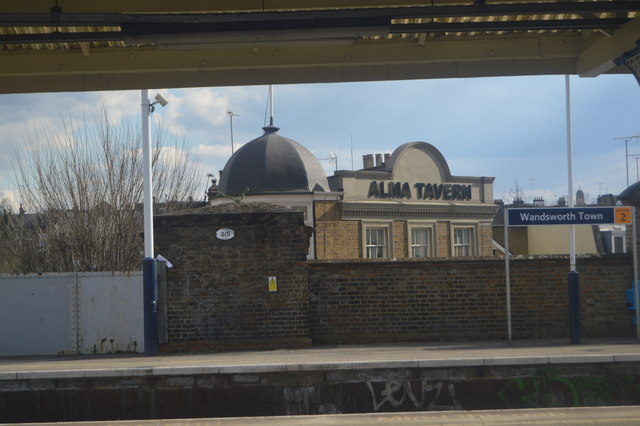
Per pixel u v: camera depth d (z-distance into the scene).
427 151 39.19
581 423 8.59
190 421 8.33
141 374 11.90
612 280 16.28
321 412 11.88
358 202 35.81
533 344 14.93
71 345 16.19
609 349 13.58
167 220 15.85
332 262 16.06
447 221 39.38
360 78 8.56
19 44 8.09
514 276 16.20
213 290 15.76
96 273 16.31
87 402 11.94
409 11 7.02
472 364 11.91
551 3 7.09
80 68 8.35
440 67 8.59
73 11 7.28
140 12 7.29
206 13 7.18
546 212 14.68
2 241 23.25
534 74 8.67
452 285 16.12
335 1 7.32
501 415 8.72
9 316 16.20
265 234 15.82
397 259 16.08
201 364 12.75
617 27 7.89
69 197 23.25
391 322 16.05
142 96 15.60
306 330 15.71
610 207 14.67
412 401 11.90
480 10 7.07
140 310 16.25
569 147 20.00
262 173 35.22
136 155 24.34
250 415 11.89
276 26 7.00
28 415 11.88
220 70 8.48
